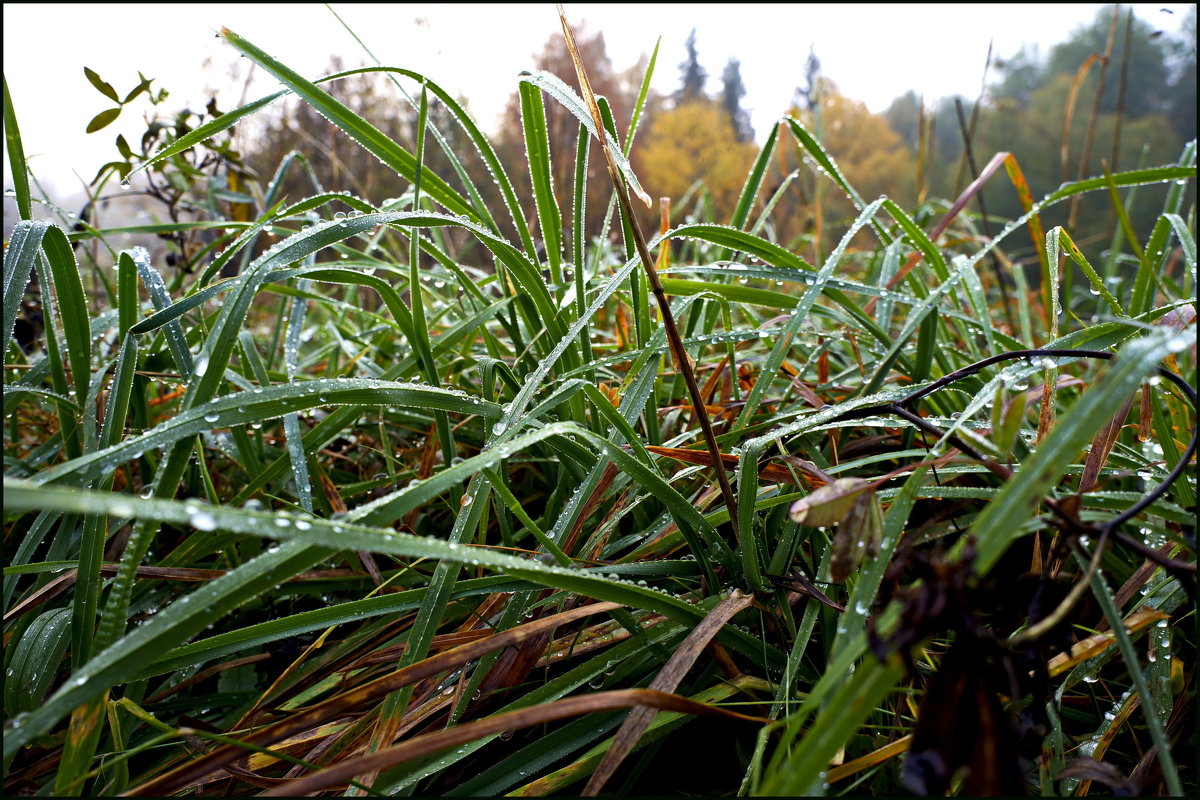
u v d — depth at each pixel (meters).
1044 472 0.21
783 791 0.21
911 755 0.21
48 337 0.37
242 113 0.33
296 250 0.31
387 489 0.45
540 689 0.30
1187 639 0.34
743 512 0.32
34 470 0.41
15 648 0.31
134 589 0.36
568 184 1.45
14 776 0.30
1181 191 0.57
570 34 0.32
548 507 0.39
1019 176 0.52
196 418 0.27
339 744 0.30
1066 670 0.32
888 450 0.43
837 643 0.25
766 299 0.43
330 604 0.39
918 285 0.51
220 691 0.36
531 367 0.44
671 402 0.48
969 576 0.21
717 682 0.32
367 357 0.54
